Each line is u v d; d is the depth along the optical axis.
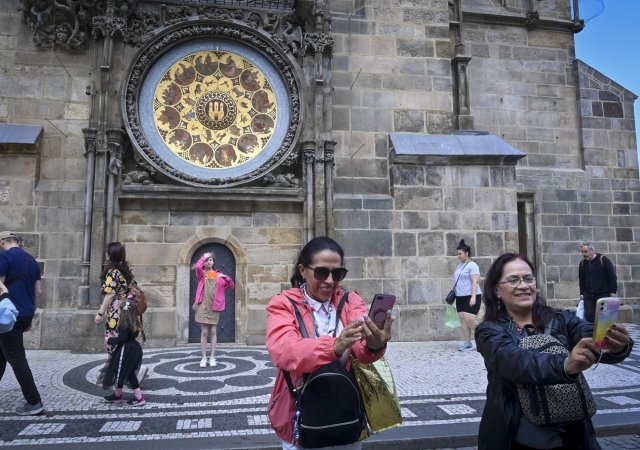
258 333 11.71
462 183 13.08
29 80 12.01
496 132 15.99
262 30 12.45
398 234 12.71
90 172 11.19
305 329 2.64
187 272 11.79
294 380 2.54
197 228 11.94
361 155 13.13
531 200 16.00
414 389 7.34
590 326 2.57
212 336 9.10
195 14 12.25
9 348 5.90
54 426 5.53
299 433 2.39
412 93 13.60
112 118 11.55
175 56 12.16
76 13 12.06
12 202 11.46
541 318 2.68
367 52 13.50
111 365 6.43
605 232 16.30
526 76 16.41
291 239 12.33
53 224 11.57
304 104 12.42
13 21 12.09
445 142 13.29
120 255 6.61
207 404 6.49
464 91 14.56
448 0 14.47
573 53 16.89
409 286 12.58
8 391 7.13
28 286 6.14
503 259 2.78
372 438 5.18
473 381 7.86
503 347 2.39
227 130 12.38
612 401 6.56
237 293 11.96
